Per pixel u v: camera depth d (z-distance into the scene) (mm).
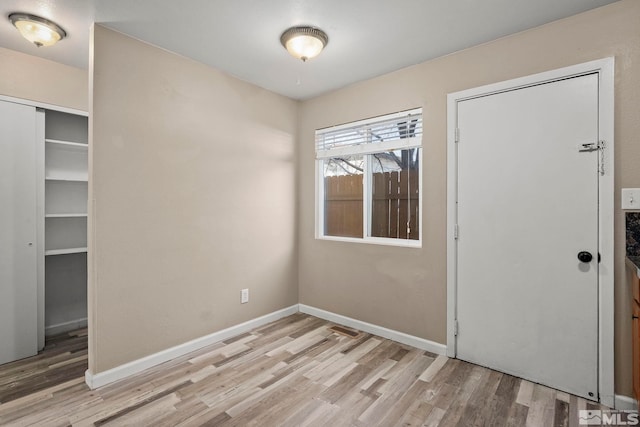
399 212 2896
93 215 2094
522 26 2117
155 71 2393
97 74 2098
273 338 2883
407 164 2846
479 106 2355
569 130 2012
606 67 1881
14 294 2477
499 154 2270
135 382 2160
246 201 3057
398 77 2789
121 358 2225
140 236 2322
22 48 2453
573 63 1989
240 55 2547
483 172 2340
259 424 1750
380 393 2033
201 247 2699
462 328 2453
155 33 2221
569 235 2020
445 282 2527
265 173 3236
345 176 3299
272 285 3322
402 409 1875
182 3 1881
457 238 2465
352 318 3148
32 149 2576
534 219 2143
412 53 2494
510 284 2236
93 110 2082
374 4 1894
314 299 3494
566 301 2031
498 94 2273
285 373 2275
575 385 2002
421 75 2648
